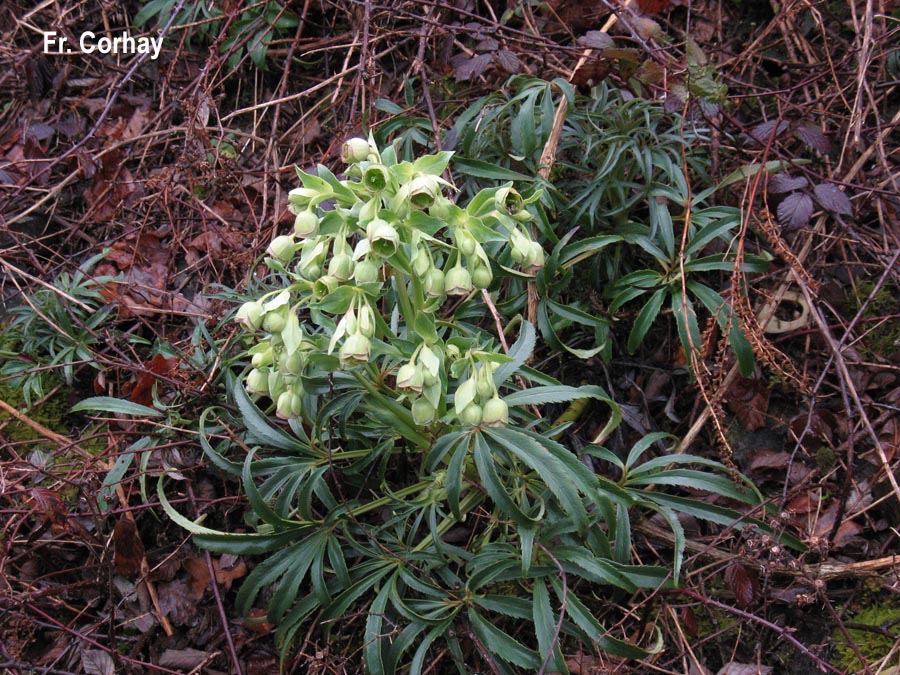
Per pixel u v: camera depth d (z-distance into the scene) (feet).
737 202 3.44
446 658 2.79
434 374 2.26
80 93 4.25
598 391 2.59
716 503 3.06
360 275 2.18
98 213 3.82
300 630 2.85
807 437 3.10
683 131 3.33
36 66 4.16
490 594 2.60
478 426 2.44
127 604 2.93
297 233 2.24
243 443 2.91
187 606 2.92
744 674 2.76
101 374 3.26
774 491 3.09
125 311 3.47
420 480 2.79
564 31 3.90
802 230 3.39
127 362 3.16
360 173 2.31
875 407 3.16
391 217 2.20
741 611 2.63
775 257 3.37
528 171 3.34
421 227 2.26
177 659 2.83
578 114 3.32
